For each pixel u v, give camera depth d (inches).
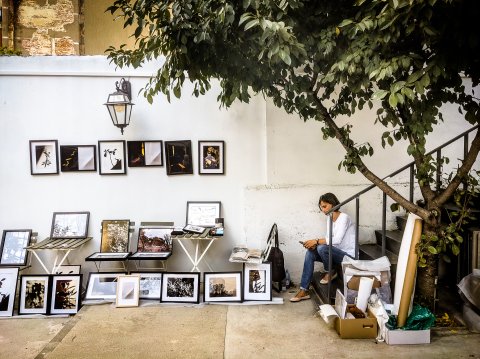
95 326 167.0
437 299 157.8
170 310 183.0
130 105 199.2
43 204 211.9
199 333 159.6
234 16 122.8
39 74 206.8
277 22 117.1
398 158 215.0
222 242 215.6
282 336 155.7
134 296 188.1
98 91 209.5
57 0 283.1
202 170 212.7
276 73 142.9
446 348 141.3
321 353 141.3
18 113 208.5
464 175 145.4
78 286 190.7
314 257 190.7
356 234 171.3
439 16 116.3
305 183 214.4
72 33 285.0
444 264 192.4
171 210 214.7
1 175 209.9
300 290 192.2
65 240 205.2
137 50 143.3
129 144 210.8
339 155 213.9
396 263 175.6
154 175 213.5
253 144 213.5
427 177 149.9
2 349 153.9
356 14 126.5
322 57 139.6
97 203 213.3
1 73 204.8
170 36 127.6
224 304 188.5
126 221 209.8
